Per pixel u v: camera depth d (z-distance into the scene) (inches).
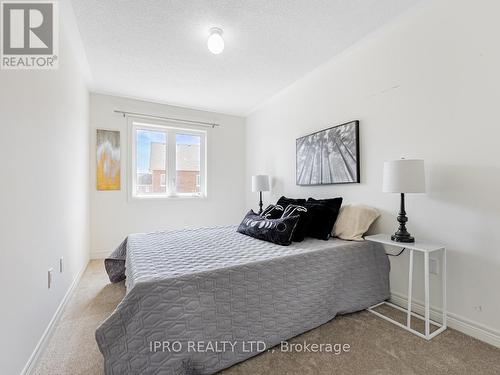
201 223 160.9
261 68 107.3
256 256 63.7
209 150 163.9
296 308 62.8
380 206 83.7
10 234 44.6
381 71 83.2
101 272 111.3
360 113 90.6
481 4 59.6
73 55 92.0
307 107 116.8
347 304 71.9
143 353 44.3
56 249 70.4
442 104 67.0
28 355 50.4
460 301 63.5
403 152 76.5
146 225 144.9
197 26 79.5
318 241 81.9
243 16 75.1
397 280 79.5
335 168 99.3
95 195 132.9
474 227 61.0
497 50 57.2
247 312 55.7
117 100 138.0
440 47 67.4
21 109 50.2
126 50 93.2
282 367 51.2
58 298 71.6
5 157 43.6
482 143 59.6
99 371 50.6
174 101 146.7
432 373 49.1
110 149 136.0
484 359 52.8
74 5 70.2
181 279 49.5
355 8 71.8
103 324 43.5
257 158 160.1
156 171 151.0
